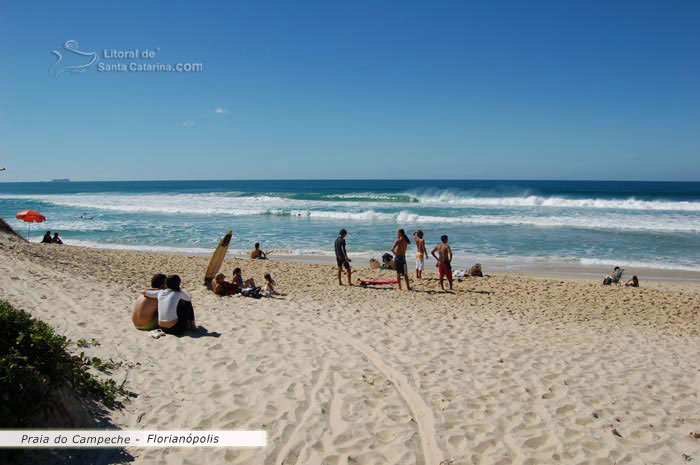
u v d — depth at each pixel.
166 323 6.82
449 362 6.46
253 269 15.78
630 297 12.75
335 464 3.89
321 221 32.59
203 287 11.25
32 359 3.90
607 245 23.41
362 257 20.33
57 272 10.66
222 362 5.88
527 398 5.37
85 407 4.14
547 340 7.93
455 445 4.29
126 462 3.67
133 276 12.13
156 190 104.12
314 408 4.79
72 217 35.38
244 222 32.09
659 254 21.23
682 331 9.43
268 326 7.70
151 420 4.34
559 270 18.19
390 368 6.08
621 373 6.41
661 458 4.29
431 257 20.53
